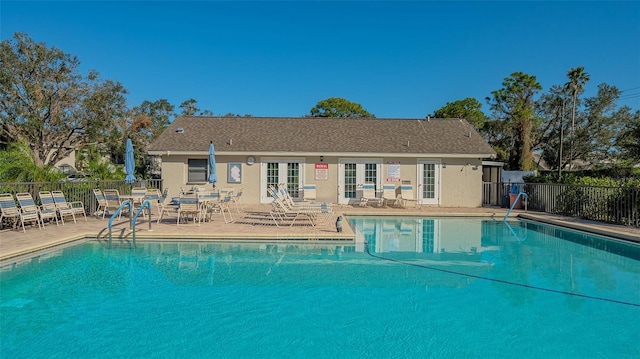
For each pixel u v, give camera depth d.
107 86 35.91
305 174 19.77
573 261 9.20
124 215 14.37
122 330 5.39
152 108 54.59
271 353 4.81
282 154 19.42
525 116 42.09
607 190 13.48
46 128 33.19
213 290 7.00
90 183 14.37
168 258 9.19
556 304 6.46
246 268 8.41
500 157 41.41
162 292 6.88
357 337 5.25
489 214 16.33
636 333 5.41
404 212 16.62
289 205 13.02
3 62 31.47
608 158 42.41
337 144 20.14
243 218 14.25
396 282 7.55
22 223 10.70
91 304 6.32
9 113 31.75
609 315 6.02
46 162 34.00
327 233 11.10
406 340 5.17
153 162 30.66
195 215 13.16
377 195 19.75
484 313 6.07
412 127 22.42
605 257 9.59
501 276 7.98
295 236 10.84
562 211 15.78
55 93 33.47
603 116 42.09
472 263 8.99
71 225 11.99
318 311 6.10
